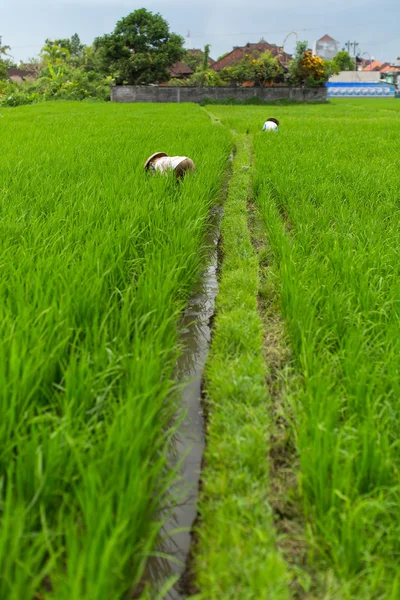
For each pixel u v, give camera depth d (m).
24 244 4.76
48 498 2.40
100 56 48.25
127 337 3.52
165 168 8.38
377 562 2.19
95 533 2.10
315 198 7.57
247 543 2.30
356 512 2.21
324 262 5.10
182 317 4.79
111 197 6.52
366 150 12.34
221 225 7.18
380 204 7.05
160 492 2.52
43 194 6.61
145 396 2.73
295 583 2.21
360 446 2.67
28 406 2.89
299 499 2.62
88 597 1.83
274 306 4.74
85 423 2.86
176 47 47.66
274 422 3.21
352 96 68.25
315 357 3.44
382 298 4.14
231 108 35.75
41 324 3.36
